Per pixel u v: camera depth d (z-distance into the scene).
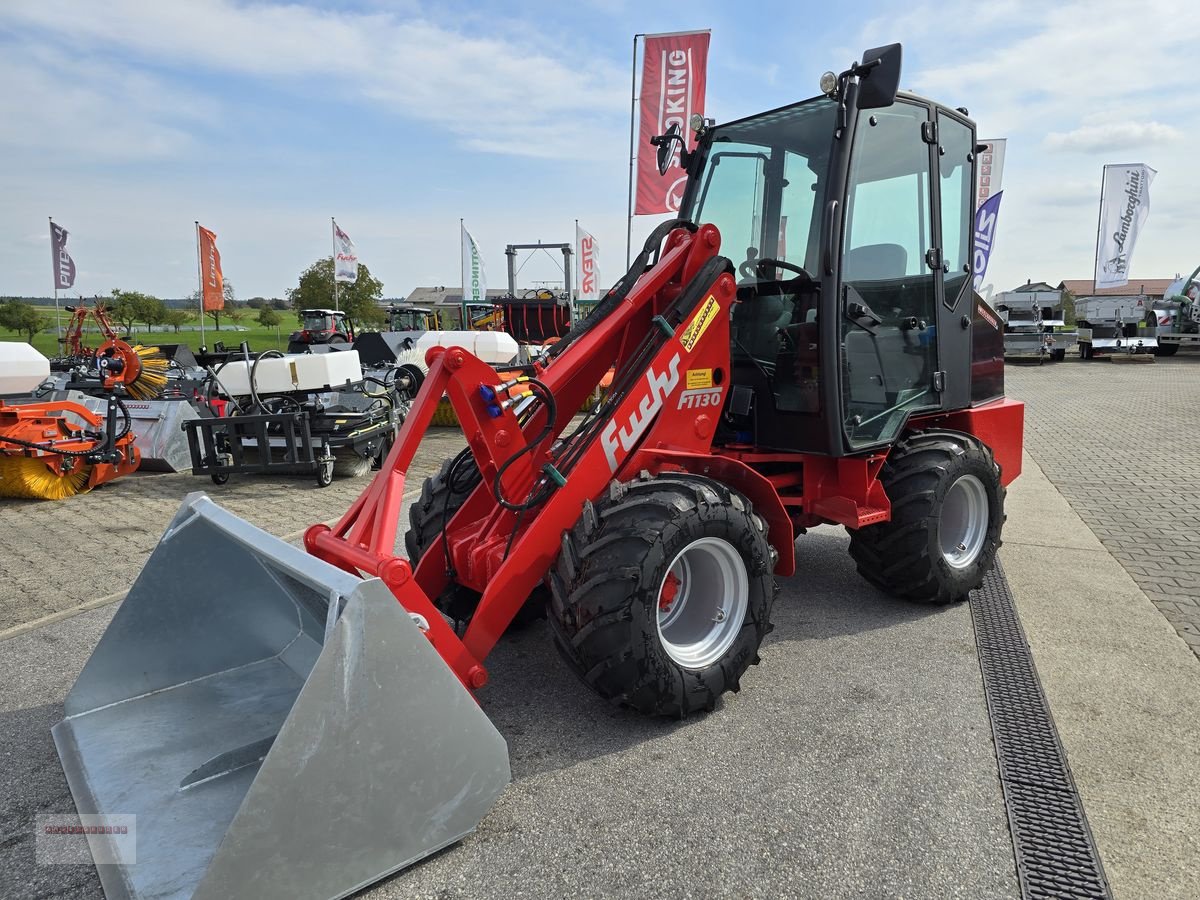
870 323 3.48
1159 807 2.29
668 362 3.00
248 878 1.77
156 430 7.78
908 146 3.56
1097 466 7.32
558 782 2.45
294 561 2.13
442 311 21.52
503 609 2.62
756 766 2.52
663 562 2.57
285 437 6.98
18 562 4.79
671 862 2.09
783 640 3.51
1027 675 3.14
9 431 6.26
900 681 3.10
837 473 3.63
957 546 3.92
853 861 2.08
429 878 2.04
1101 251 20.66
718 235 3.16
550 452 2.97
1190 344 20.83
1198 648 3.37
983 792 2.37
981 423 4.32
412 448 2.64
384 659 1.92
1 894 2.00
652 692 2.61
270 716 2.60
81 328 12.62
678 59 8.57
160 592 2.74
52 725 2.79
